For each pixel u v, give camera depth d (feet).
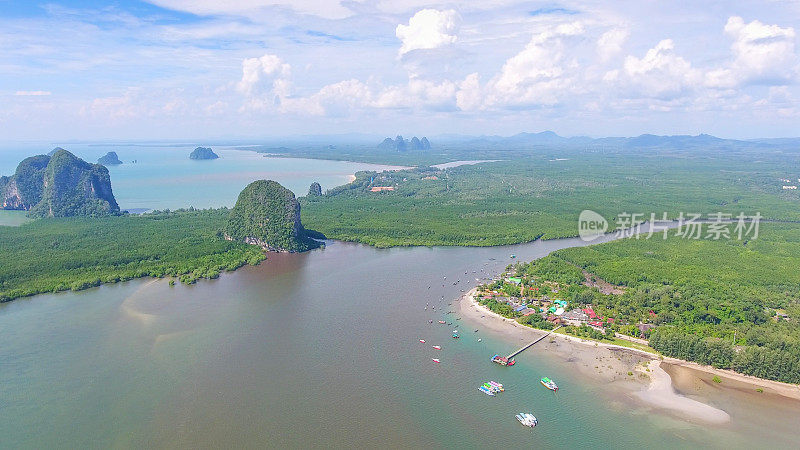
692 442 413.59
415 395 472.44
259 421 428.15
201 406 449.06
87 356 537.65
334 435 411.34
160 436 407.64
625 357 557.33
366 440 406.00
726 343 540.52
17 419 428.15
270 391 474.08
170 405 449.48
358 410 446.60
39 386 478.18
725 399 477.77
